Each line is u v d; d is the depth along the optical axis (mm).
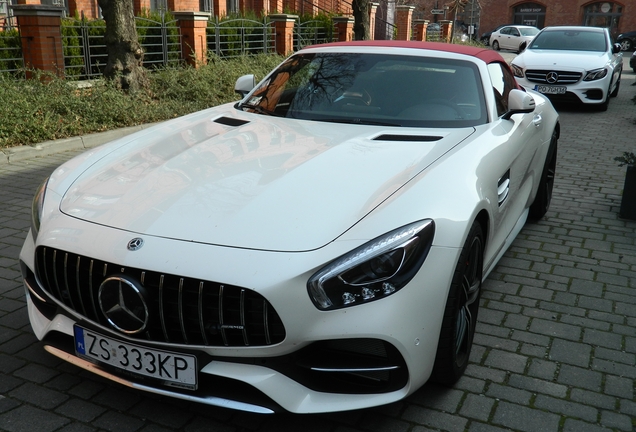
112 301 2182
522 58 11844
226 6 19406
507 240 3725
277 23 15453
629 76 20578
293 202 2312
